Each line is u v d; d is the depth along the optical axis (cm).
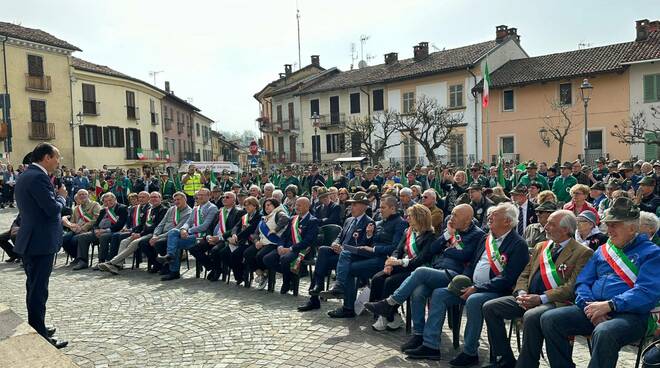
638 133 2527
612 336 378
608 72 2733
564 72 2881
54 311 688
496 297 483
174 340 565
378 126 3719
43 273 526
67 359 358
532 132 3038
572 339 429
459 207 565
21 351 375
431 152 3072
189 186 1655
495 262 502
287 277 765
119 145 3703
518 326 501
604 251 426
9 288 828
